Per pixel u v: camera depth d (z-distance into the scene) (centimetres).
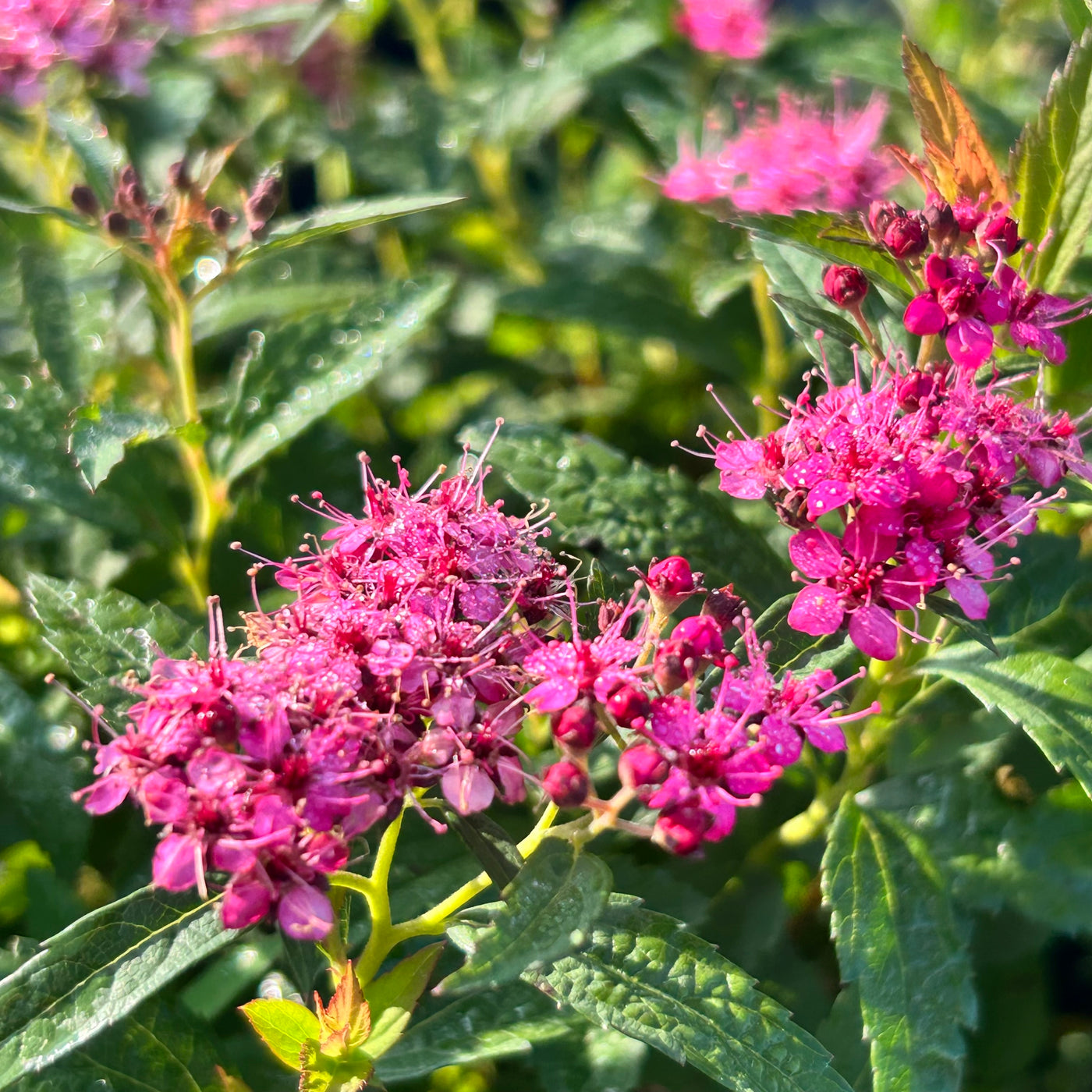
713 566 24
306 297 28
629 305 28
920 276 23
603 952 21
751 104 30
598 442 24
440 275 26
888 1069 22
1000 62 35
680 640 21
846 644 23
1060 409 24
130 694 23
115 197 24
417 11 33
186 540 26
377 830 22
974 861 23
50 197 28
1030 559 23
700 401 29
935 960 23
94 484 23
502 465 24
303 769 21
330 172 34
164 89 29
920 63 23
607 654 21
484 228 32
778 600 23
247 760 21
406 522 22
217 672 21
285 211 33
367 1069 21
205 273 25
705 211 25
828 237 23
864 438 22
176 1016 22
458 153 30
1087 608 25
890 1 38
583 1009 21
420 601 22
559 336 32
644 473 24
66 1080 22
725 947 24
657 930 22
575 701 21
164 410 27
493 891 23
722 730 21
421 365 30
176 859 21
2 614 26
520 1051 22
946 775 24
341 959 21
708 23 29
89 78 27
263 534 26
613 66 29
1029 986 25
